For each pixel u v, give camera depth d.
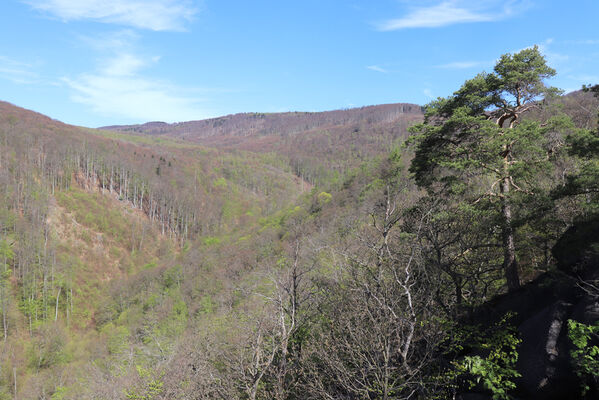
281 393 8.73
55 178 104.44
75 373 44.75
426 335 7.71
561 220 11.59
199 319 36.47
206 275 61.00
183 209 124.94
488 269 12.67
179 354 17.16
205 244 94.81
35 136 117.88
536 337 8.22
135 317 58.00
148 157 154.50
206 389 10.82
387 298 7.90
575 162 14.67
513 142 13.58
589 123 17.25
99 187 115.94
